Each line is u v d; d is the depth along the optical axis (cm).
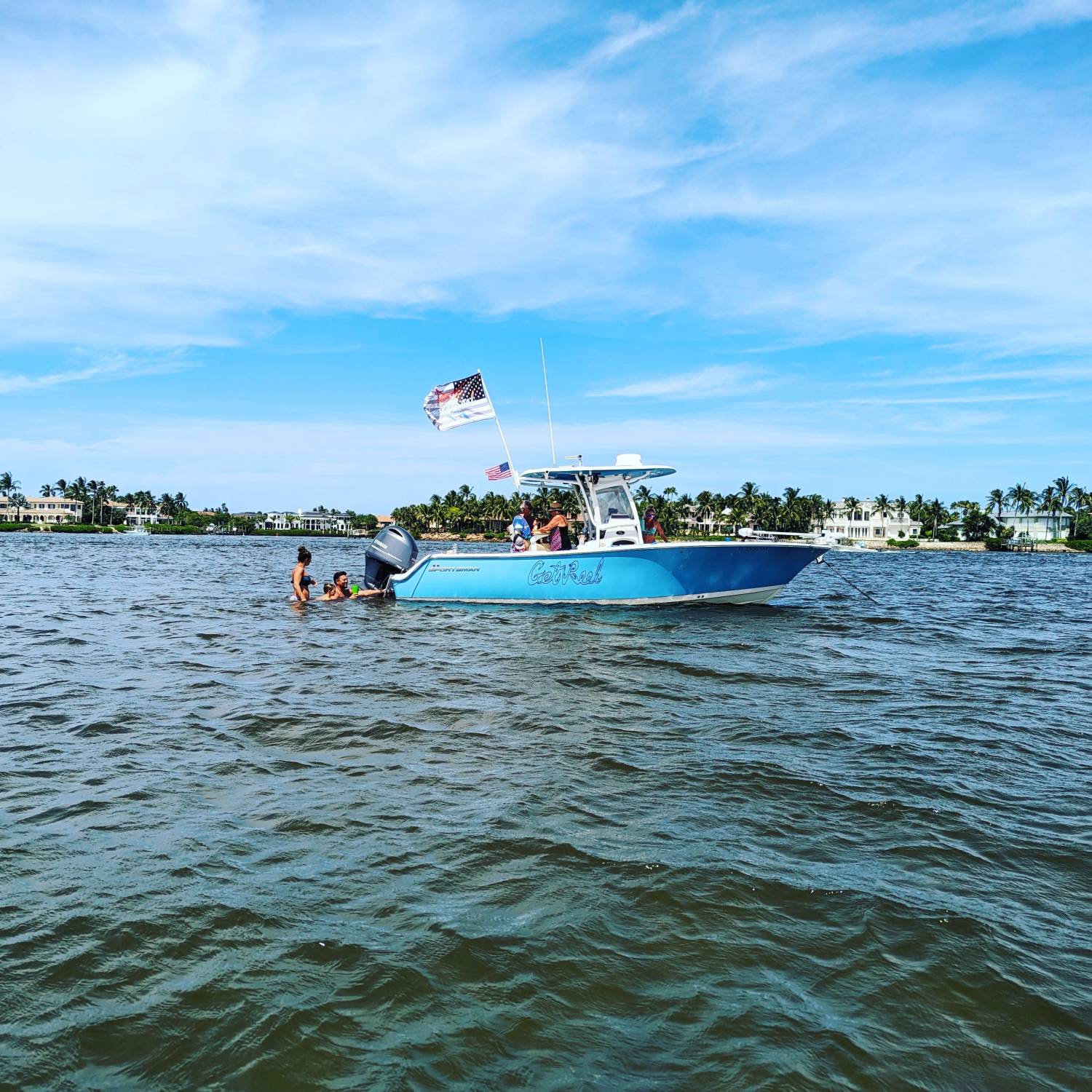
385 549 1834
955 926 375
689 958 347
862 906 393
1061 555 11969
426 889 405
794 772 599
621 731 715
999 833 489
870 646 1256
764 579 1680
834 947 357
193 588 2364
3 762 596
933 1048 292
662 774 593
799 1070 279
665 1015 309
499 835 474
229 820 492
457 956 345
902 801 541
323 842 461
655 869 430
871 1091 270
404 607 1711
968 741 695
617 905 391
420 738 684
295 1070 275
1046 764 632
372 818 498
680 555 1577
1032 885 421
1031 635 1455
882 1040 296
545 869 429
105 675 944
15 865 423
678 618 1532
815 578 3572
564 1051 288
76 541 10138
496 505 16612
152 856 438
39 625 1413
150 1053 282
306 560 1795
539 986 325
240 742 664
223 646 1182
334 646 1180
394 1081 271
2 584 2445
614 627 1402
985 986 329
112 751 630
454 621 1477
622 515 1664
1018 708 832
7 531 17125
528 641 1235
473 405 1723
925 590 2841
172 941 352
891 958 348
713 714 784
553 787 561
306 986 322
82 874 415
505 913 383
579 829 484
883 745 679
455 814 508
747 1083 272
